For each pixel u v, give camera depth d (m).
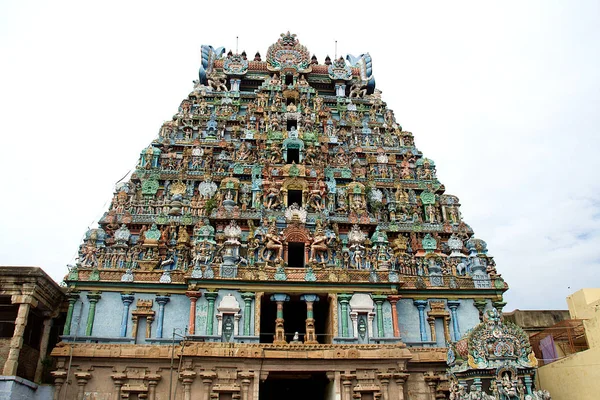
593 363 27.56
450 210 45.44
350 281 32.19
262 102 52.72
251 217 38.69
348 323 31.45
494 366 25.25
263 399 34.69
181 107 52.28
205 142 48.31
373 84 59.59
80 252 34.66
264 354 28.78
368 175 47.16
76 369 28.89
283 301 31.86
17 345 27.03
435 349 32.06
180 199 41.91
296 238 35.53
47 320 31.61
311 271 32.47
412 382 31.17
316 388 34.97
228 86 57.41
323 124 51.81
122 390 28.48
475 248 37.88
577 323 32.09
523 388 24.95
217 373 28.56
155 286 32.28
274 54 59.62
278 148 44.25
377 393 28.73
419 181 47.59
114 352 29.05
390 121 54.59
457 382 26.38
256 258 34.38
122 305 31.86
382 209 44.94
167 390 28.77
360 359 29.20
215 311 31.12
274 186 40.09
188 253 37.25
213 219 38.47
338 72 59.28
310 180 40.88
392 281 32.53
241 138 48.38
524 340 26.05
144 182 43.91
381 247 35.38
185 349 28.56
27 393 27.45
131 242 39.19
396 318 32.09
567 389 29.80
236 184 41.50
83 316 31.28
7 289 28.36
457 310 34.56
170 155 46.91
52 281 30.50
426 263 37.44
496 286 35.19
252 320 30.92
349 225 39.41
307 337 30.64
